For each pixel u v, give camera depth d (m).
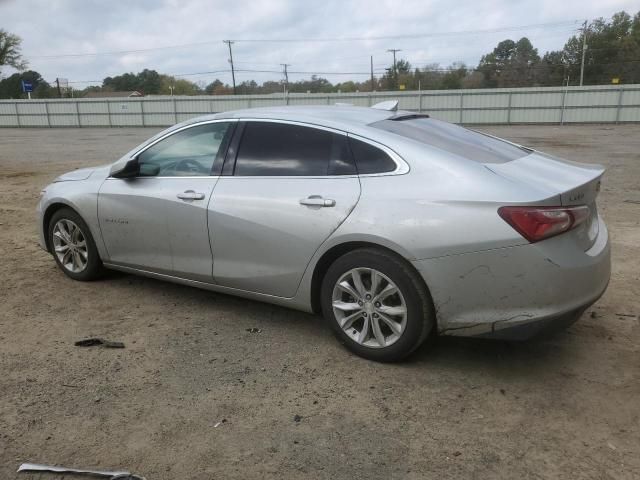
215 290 4.25
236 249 3.93
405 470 2.55
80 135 33.66
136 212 4.43
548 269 3.00
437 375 3.40
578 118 37.53
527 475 2.51
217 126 4.18
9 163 16.33
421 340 3.37
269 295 3.93
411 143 3.46
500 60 98.19
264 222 3.75
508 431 2.83
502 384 3.29
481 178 3.19
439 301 3.22
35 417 2.96
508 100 38.44
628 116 36.62
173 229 4.23
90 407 3.06
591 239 3.36
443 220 3.15
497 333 3.18
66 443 2.75
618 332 3.93
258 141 3.96
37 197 9.95
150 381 3.34
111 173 4.51
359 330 3.63
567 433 2.81
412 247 3.21
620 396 3.13
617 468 2.54
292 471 2.55
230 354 3.68
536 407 3.05
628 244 6.18
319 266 3.65
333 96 42.09
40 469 2.56
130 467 2.58
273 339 3.90
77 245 5.02
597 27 84.62
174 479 2.50
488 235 3.06
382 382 3.32
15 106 47.31
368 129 3.62
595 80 81.81
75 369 3.48
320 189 3.58
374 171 3.46
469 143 3.77
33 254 6.08
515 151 3.89
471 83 86.31
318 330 4.05
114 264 4.78
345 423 2.91
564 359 3.57
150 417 2.97
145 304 4.56
